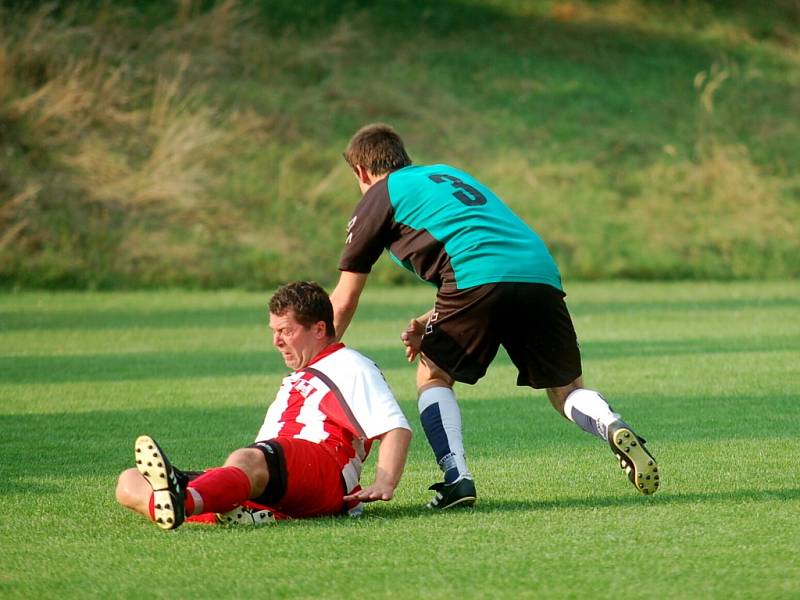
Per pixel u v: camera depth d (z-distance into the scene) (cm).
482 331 1684
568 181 8619
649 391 2922
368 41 9950
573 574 1195
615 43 10738
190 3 9481
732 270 7938
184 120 8088
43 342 4291
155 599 1141
